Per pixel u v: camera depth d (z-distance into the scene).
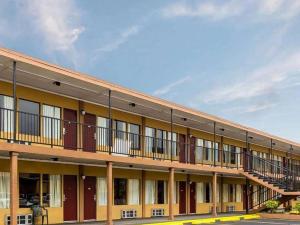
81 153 18.84
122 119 25.16
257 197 39.94
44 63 17.11
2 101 18.47
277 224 24.42
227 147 36.31
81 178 22.39
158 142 28.12
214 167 28.42
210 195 33.72
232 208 36.09
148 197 27.27
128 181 25.83
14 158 15.91
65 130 21.42
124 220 23.77
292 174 32.34
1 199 18.39
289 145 41.84
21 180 19.41
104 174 23.98
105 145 23.70
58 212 20.98
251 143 40.19
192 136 31.70
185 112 26.08
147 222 22.33
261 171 33.06
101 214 23.58
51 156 18.22
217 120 29.28
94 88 20.44
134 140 26.00
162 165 23.75
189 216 28.00
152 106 24.36
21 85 19.28
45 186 20.56
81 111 22.33
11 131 18.56
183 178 30.73
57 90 20.62
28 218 19.41
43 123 20.28
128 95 21.73
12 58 15.81
